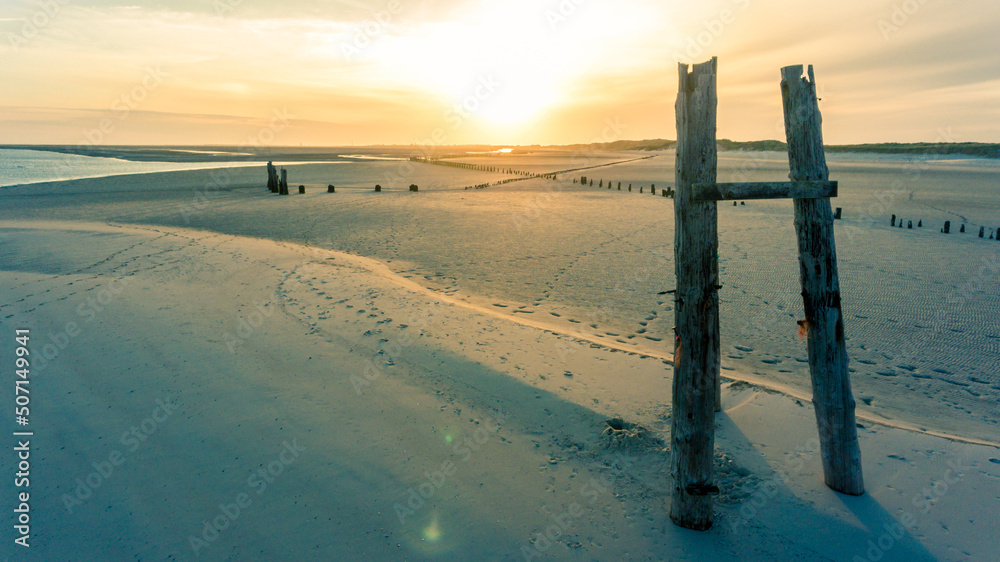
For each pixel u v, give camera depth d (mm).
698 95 3264
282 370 6023
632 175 54344
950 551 3252
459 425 4910
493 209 25656
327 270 11320
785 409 5199
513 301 10242
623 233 18672
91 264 11453
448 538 3445
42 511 3643
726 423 4977
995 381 6652
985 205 26625
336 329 7387
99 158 88688
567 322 8891
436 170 62969
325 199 28812
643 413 5168
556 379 5914
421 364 6207
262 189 33750
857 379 6770
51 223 18484
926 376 6844
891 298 10492
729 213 24984
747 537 3453
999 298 10367
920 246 16125
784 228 20156
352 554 3295
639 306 10016
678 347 3477
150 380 5719
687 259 3367
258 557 3266
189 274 10695
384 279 10766
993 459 4285
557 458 4418
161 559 3242
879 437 4691
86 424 4805
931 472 4121
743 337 8398
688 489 3482
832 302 3715
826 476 3945
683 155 3346
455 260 14039
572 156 138500
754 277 12375
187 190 32562
